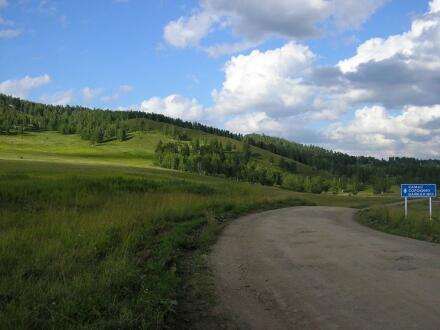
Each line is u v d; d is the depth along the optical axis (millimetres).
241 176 151375
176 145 182000
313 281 8188
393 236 15078
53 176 39688
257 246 12680
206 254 11266
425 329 5457
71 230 12242
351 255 10875
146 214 17453
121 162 150000
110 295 6336
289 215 25266
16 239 10812
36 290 6449
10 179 33938
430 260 10031
